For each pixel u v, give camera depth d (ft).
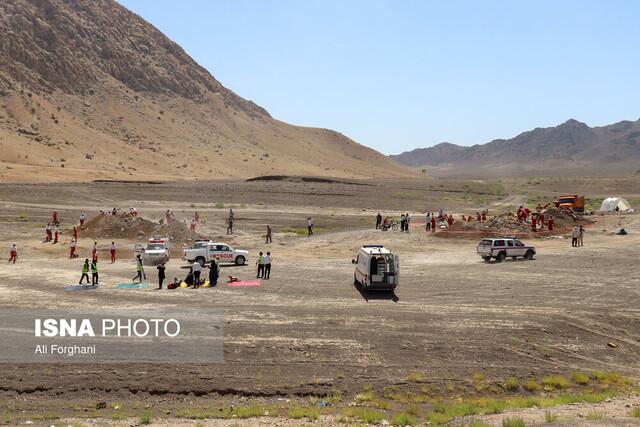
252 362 72.54
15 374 67.10
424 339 81.20
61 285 108.06
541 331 85.71
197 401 64.54
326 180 360.48
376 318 88.38
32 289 103.96
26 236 172.55
